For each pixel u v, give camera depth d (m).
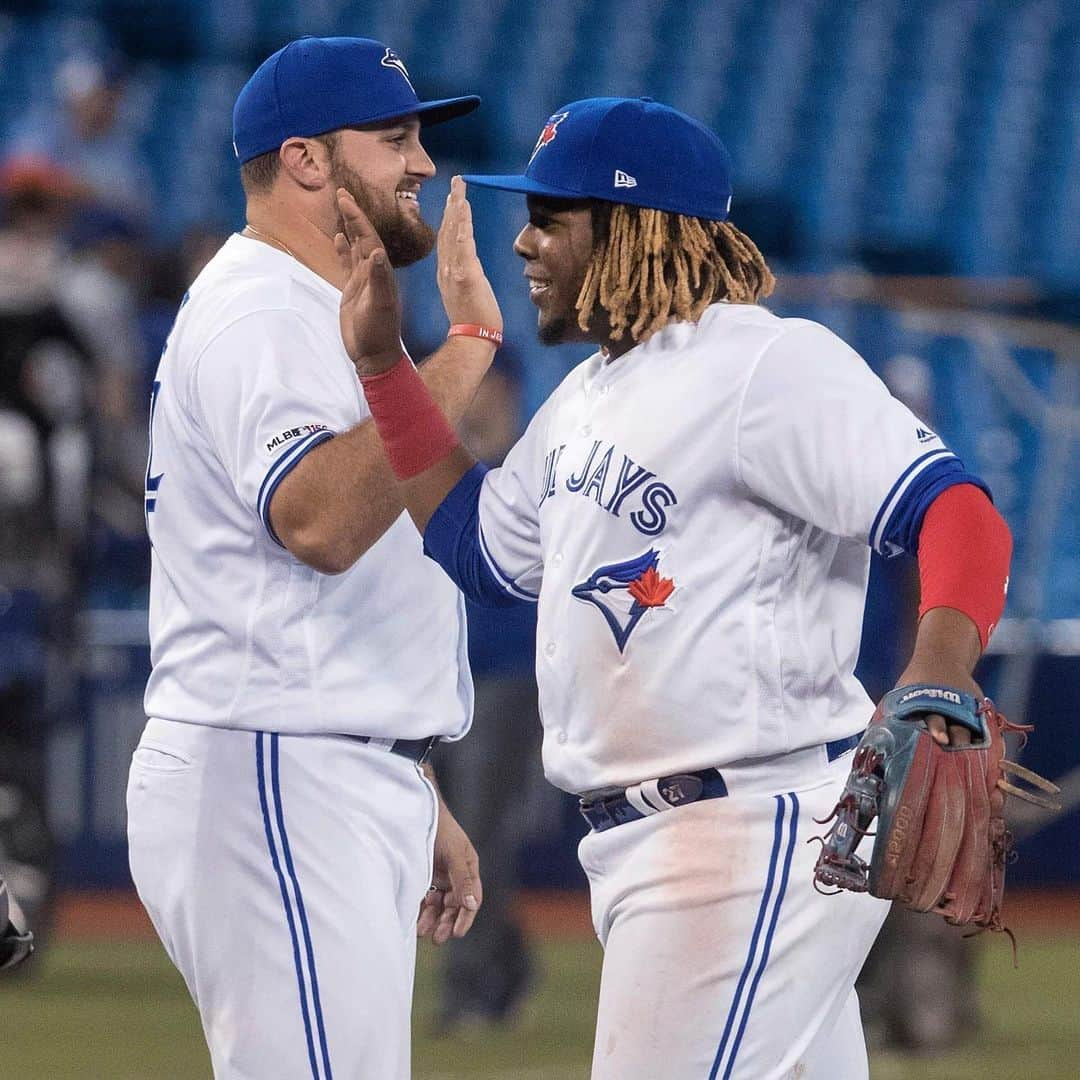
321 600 11.42
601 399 10.22
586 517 10.04
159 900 11.52
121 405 27.08
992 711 8.84
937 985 22.45
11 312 25.84
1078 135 53.75
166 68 51.28
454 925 12.95
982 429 40.34
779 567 9.84
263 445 11.06
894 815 8.65
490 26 54.25
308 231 12.23
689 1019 9.77
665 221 10.18
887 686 22.03
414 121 12.47
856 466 9.38
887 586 21.98
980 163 52.72
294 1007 11.14
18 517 25.69
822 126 53.34
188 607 11.56
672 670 9.84
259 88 12.26
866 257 49.59
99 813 32.91
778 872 9.74
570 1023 24.33
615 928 10.13
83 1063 21.14
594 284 10.21
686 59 54.56
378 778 11.57
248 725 11.31
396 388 10.89
